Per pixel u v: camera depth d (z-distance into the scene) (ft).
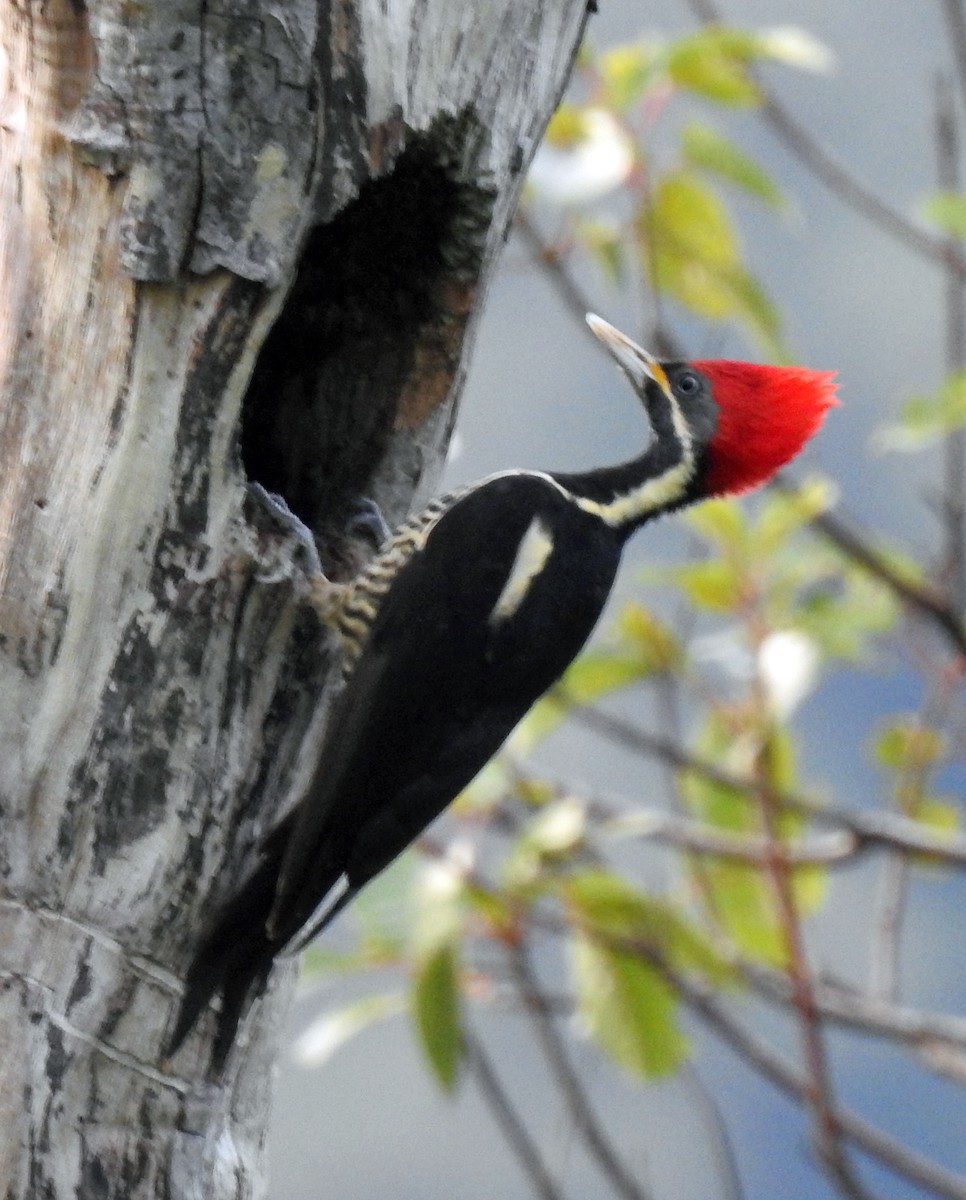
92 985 25.79
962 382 34.53
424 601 29.76
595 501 33.12
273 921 25.85
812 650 36.47
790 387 33.91
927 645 40.22
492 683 30.09
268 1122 28.68
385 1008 35.47
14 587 25.81
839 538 38.52
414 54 27.35
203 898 26.63
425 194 29.35
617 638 38.29
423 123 27.66
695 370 34.27
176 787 26.45
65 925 25.73
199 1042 26.48
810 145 39.32
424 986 34.32
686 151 35.68
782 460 33.96
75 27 25.34
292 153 25.98
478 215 29.35
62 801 25.84
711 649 38.09
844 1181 36.14
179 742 26.48
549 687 31.27
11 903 25.48
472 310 30.53
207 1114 26.66
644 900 35.70
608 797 41.65
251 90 25.66
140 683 26.21
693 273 36.58
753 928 38.47
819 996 38.42
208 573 26.37
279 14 25.53
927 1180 36.24
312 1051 35.14
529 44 29.01
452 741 29.50
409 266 30.32
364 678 28.55
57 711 25.84
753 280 36.37
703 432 33.86
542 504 31.89
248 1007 26.94
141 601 26.13
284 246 26.05
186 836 26.53
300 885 26.30
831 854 38.93
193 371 25.93
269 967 26.63
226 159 25.66
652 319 36.37
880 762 41.16
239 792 26.99
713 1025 36.78
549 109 30.14
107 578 25.95
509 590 30.40
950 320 39.27
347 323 30.91
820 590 39.68
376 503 31.12
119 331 25.79
